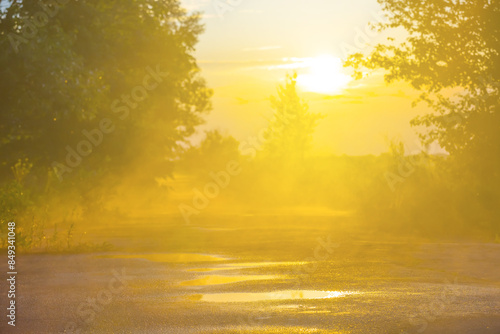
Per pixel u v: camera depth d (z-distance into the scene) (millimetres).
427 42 28578
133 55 37438
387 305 9406
